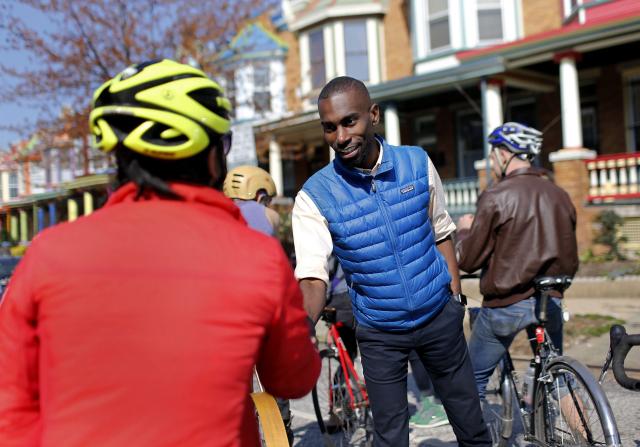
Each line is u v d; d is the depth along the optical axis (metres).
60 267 1.34
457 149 16.81
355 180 2.82
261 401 1.83
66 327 1.31
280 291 1.43
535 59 12.79
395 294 2.81
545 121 15.26
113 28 13.41
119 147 1.49
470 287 9.45
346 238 2.81
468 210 14.18
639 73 13.86
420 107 17.22
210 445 1.32
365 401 4.21
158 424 1.29
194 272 1.36
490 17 15.91
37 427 1.39
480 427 2.93
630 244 11.30
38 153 15.31
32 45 13.02
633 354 5.97
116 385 1.29
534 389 3.47
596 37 11.77
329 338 4.53
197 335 1.33
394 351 2.89
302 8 20.06
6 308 1.37
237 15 14.37
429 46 16.61
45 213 28.77
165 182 1.49
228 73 15.48
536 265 3.55
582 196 11.80
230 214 1.56
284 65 20.78
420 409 4.76
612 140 14.28
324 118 2.78
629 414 4.57
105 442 1.28
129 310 1.32
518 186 3.65
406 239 2.82
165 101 1.43
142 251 1.37
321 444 4.64
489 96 13.44
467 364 2.96
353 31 19.03
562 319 3.73
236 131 10.79
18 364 1.37
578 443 3.12
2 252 26.33
